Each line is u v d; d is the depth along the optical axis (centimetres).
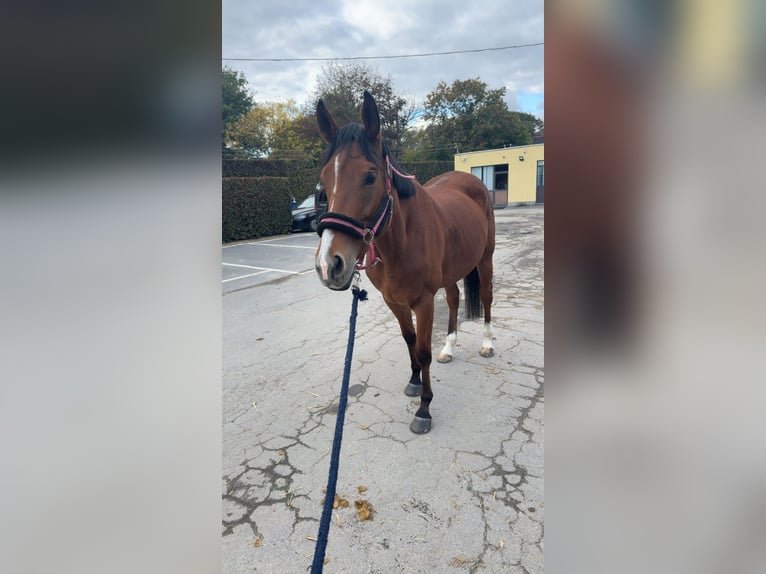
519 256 686
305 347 343
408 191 193
